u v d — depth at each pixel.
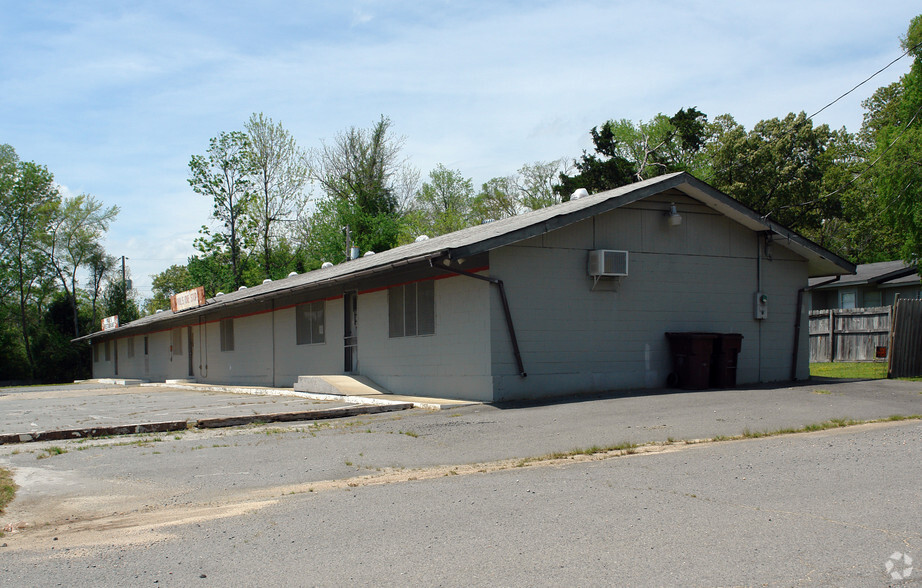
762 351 16.44
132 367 41.69
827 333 24.25
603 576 4.19
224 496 6.75
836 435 8.98
